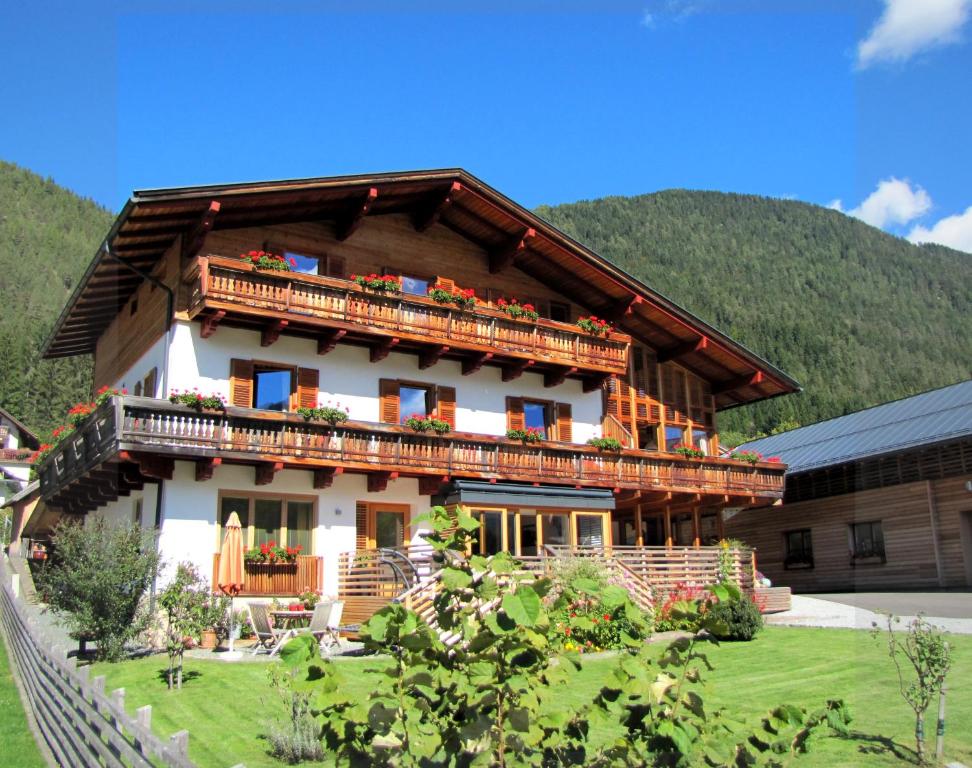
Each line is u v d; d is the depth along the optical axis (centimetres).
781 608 2333
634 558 2134
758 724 455
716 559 2305
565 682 436
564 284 2625
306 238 2200
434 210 2317
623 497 2602
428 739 410
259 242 2130
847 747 840
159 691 1239
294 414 1978
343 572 2072
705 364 2905
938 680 830
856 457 3022
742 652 1536
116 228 1906
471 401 2414
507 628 398
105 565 1537
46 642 1109
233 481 1983
